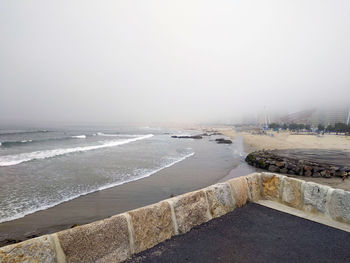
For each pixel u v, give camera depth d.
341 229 3.05
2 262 1.79
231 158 22.38
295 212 3.64
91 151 25.16
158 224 2.80
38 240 2.00
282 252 2.54
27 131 60.25
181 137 59.34
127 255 2.45
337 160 18.36
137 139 47.56
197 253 2.52
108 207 8.24
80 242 2.19
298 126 126.38
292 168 15.05
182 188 10.80
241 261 2.36
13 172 13.98
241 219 3.40
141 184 11.40
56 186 10.94
